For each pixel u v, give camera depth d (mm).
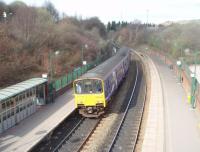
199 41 73125
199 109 25875
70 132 21516
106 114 26578
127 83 42531
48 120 23328
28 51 50625
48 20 71812
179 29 90188
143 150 18141
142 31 131625
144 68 58094
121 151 18484
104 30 125188
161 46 86312
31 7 71625
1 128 20688
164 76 46781
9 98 21516
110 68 31000
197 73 49438
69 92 33656
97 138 20734
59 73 46438
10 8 65375
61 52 54875
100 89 24922
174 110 26875
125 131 22094
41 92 27500
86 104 25156
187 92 33906
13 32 53406
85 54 59938
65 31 67812
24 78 42344
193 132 21125
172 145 18828
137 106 29422
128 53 58281
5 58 44656
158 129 21781
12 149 17797
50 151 18703
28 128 21562
